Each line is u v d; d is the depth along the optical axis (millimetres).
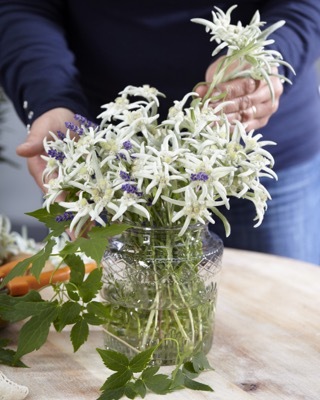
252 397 908
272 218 1605
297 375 967
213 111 946
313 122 1626
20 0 1498
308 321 1118
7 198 3066
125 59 1496
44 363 987
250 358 1009
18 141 3008
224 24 979
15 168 2975
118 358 906
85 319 958
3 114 2596
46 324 945
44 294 1187
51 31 1477
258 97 1130
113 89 1541
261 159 917
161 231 922
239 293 1203
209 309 984
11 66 1422
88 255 876
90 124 960
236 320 1117
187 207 881
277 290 1218
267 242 1614
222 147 910
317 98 1651
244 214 1587
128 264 941
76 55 1566
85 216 920
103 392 899
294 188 1609
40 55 1410
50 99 1309
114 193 922
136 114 937
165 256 930
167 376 909
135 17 1457
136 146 923
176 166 906
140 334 959
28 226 2963
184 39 1455
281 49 1261
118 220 945
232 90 1092
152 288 939
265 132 1543
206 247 961
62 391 917
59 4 1546
